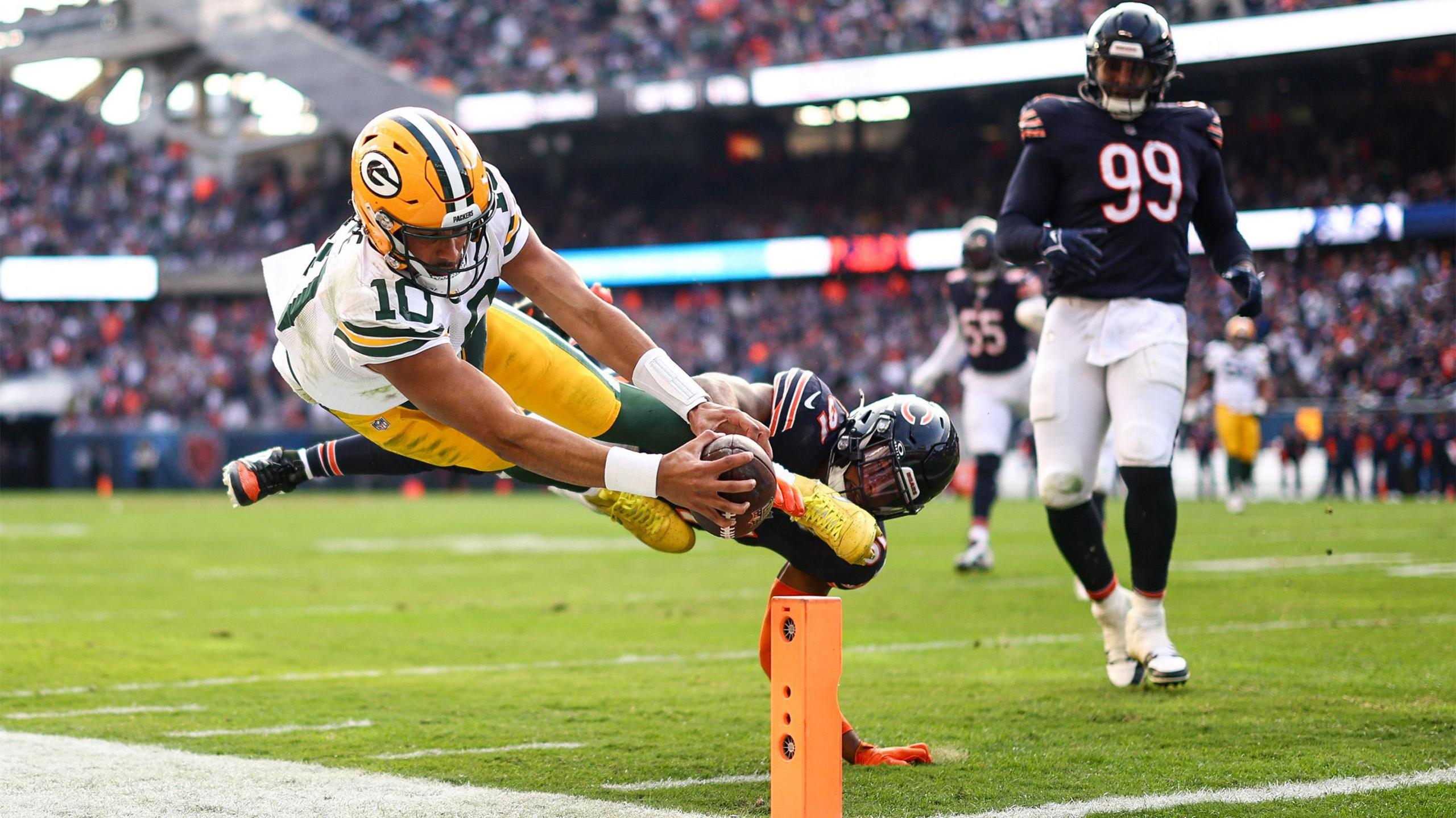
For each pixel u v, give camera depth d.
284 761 5.12
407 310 4.17
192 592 12.04
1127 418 6.59
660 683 7.00
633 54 40.09
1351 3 28.77
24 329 45.84
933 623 9.26
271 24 45.62
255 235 46.59
